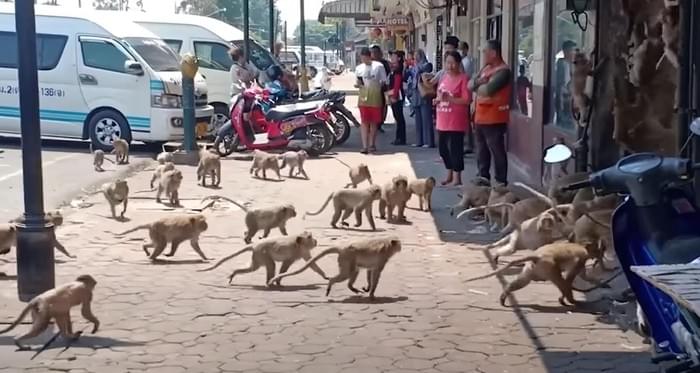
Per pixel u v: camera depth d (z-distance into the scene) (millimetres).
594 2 9523
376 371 5539
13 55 17984
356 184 11930
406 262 8352
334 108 18719
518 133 14391
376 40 54406
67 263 8242
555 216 7832
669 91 9242
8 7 18078
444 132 12812
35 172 6922
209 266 8164
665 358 4273
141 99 17344
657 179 4562
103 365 5641
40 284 6945
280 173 14594
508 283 7262
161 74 17422
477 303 7020
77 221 10344
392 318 6617
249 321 6539
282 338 6168
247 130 16859
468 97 12641
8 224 7926
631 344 6035
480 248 8961
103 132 17578
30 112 6836
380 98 17328
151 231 8383
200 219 8453
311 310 6816
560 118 11602
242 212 10953
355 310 6820
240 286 7504
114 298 7113
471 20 20359
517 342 6094
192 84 15820
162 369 5570
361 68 17344
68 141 19594
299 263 8320
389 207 10352
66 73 17609
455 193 12352
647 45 9211
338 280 7164
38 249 6918
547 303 7012
